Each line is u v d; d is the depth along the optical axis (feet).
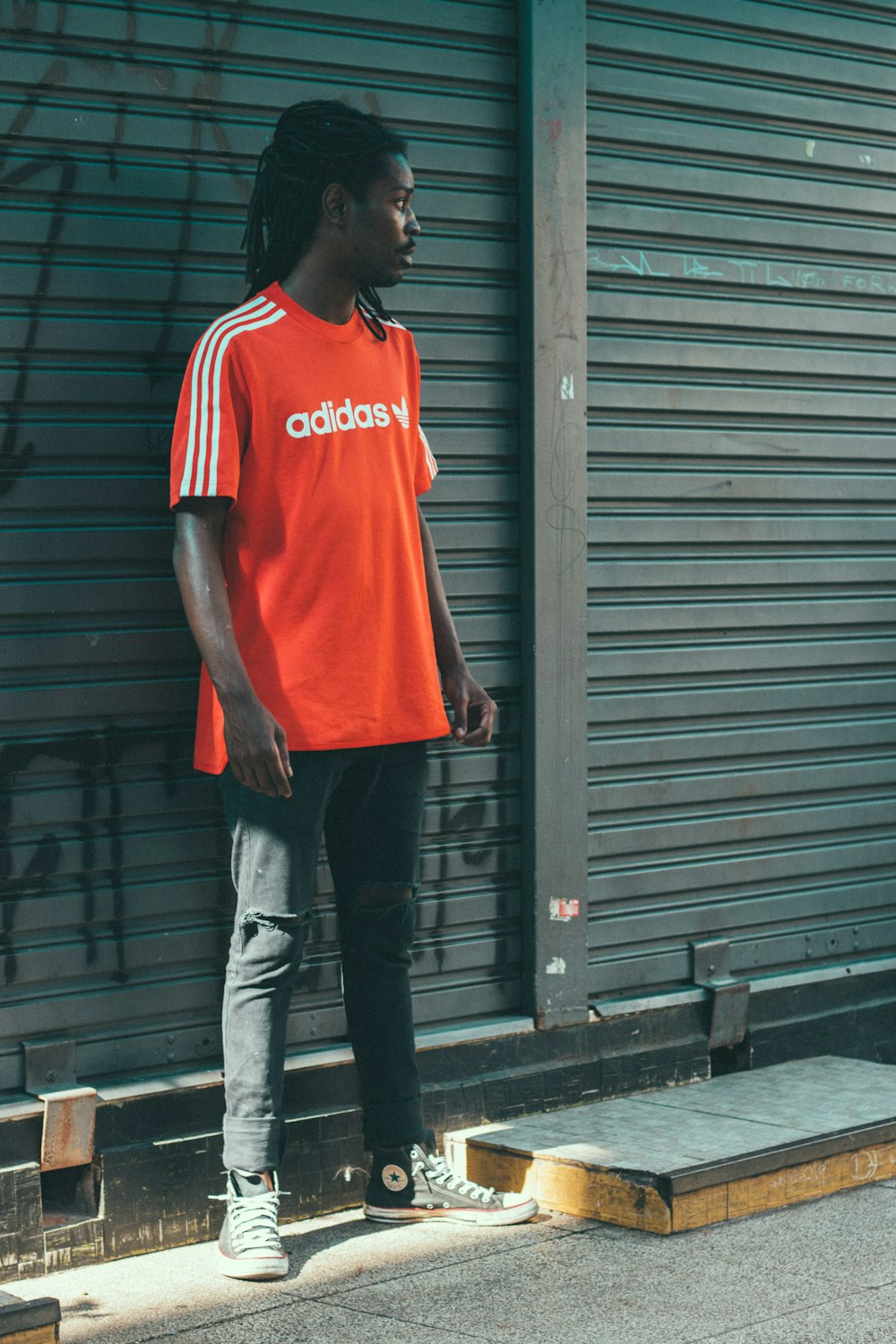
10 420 10.55
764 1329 9.19
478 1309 9.59
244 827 10.59
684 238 13.75
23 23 10.46
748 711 14.28
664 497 13.73
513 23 12.65
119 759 10.98
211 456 10.10
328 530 10.53
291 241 10.73
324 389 10.61
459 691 11.62
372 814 11.16
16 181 10.50
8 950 10.59
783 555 14.52
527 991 12.94
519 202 12.73
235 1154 10.50
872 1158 12.05
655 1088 13.50
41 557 10.67
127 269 10.96
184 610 11.20
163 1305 9.82
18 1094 10.58
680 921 13.91
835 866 14.88
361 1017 11.31
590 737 13.37
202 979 11.38
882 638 15.16
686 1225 10.92
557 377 12.84
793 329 14.43
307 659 10.50
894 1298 9.66
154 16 10.98
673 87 13.60
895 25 14.94
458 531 12.59
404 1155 11.30
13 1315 8.71
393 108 12.11
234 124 11.36
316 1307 9.71
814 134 14.49
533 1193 11.56
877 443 15.03
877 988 15.08
